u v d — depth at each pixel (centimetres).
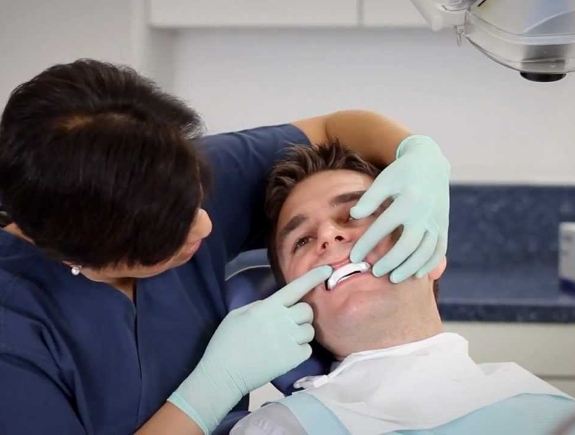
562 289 208
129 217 91
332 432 116
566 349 197
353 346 133
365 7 204
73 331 111
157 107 96
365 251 126
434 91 232
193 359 124
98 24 200
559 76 94
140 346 118
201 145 106
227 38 232
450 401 122
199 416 113
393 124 148
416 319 132
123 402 113
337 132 154
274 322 122
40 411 102
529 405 121
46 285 111
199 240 107
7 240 112
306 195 138
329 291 130
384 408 121
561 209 229
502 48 90
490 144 234
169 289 125
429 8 96
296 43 231
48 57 202
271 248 146
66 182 89
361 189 137
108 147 89
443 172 135
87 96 93
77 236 93
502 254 232
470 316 197
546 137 233
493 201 230
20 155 91
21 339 104
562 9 83
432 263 130
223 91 235
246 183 144
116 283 117
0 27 201
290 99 235
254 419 121
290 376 139
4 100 204
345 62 232
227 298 141
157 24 207
